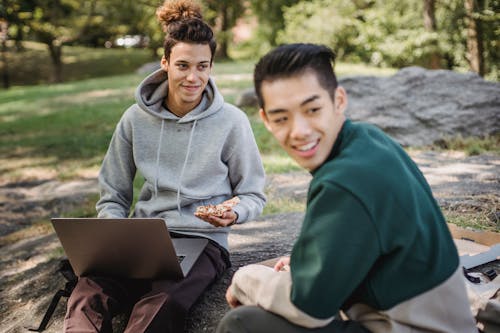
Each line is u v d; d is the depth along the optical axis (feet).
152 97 9.29
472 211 12.47
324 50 5.35
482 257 8.48
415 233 5.12
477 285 7.18
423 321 5.23
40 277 12.76
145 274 8.13
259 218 13.79
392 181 5.12
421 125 21.66
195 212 8.40
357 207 4.98
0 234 17.65
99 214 9.39
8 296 12.12
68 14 75.72
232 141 9.20
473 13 40.52
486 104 21.57
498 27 42.22
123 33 84.79
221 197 9.32
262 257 10.87
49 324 10.12
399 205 5.08
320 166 5.55
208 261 8.51
